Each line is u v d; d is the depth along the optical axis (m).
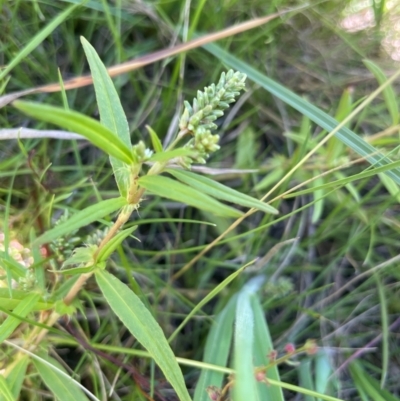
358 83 0.34
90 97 0.30
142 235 0.31
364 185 0.32
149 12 0.30
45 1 0.29
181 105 0.30
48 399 0.24
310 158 0.30
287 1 0.32
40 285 0.19
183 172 0.14
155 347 0.15
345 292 0.30
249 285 0.27
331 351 0.27
